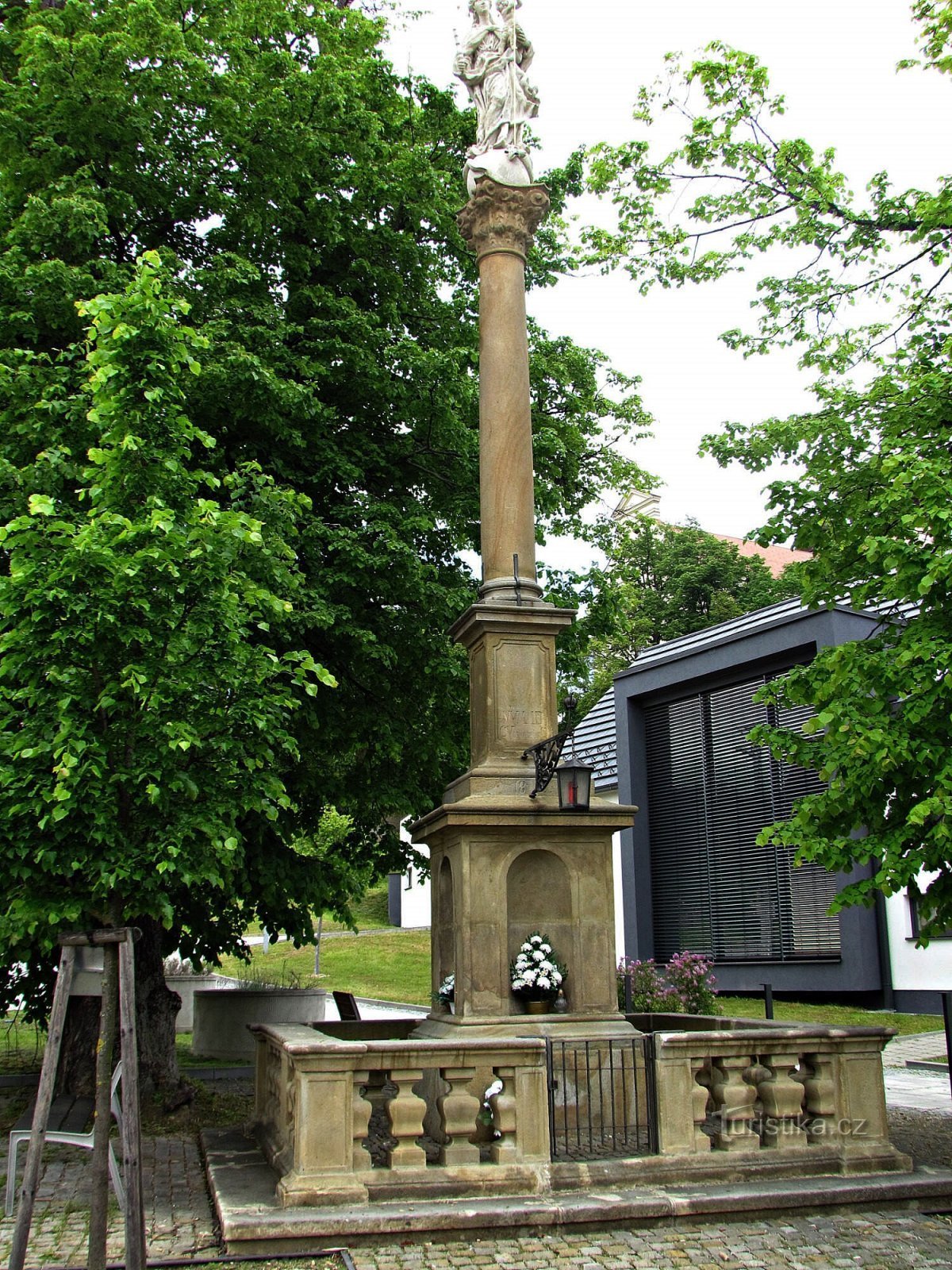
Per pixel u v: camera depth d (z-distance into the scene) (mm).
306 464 12562
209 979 19938
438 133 15125
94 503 5754
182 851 5582
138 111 11711
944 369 9367
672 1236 6176
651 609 41062
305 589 11422
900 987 16969
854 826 8102
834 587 9570
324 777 12703
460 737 13891
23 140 11828
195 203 12258
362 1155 6434
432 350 12859
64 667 5316
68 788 5121
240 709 5910
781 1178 6965
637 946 21219
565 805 8367
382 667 12977
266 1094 8938
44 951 6434
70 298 10633
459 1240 6043
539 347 15898
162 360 5699
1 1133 9766
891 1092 11477
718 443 11039
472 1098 6672
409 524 12336
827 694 7746
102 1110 4938
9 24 13539
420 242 14711
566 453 15289
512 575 9703
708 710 20750
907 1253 5914
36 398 10422
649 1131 7074
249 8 13172
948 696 7273
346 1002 12250
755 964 18938
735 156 11875
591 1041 8023
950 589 7547
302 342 12594
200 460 11977
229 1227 5805
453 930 8773
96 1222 4812
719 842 20125
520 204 10406
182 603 5645
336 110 12969
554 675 9469
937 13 10742
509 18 10961
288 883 12109
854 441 9945
